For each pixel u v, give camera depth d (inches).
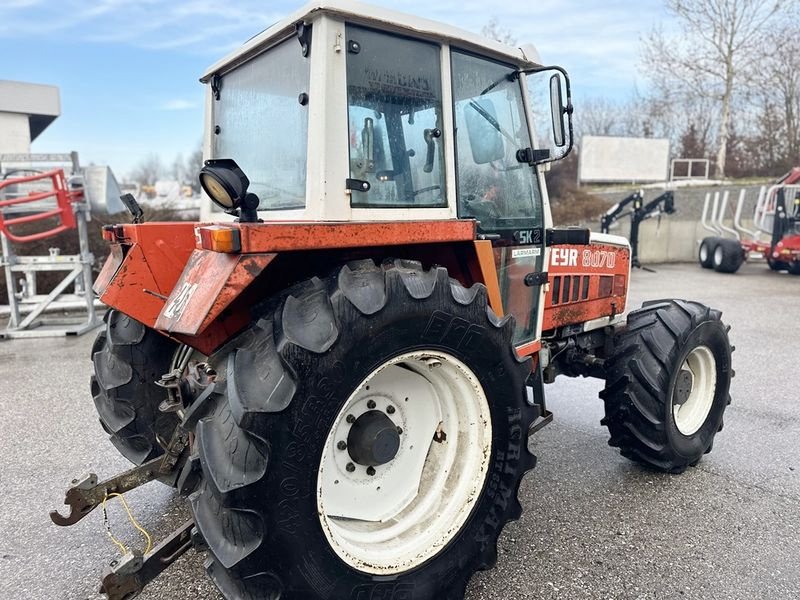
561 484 118.1
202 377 77.8
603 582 86.9
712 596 83.7
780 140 971.9
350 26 77.2
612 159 741.3
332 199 75.0
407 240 75.5
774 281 429.7
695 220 574.2
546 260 113.1
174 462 81.8
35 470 126.7
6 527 104.3
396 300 69.6
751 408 162.1
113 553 96.8
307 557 66.1
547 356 119.9
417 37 84.5
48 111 515.5
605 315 134.9
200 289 65.2
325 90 73.9
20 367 210.1
